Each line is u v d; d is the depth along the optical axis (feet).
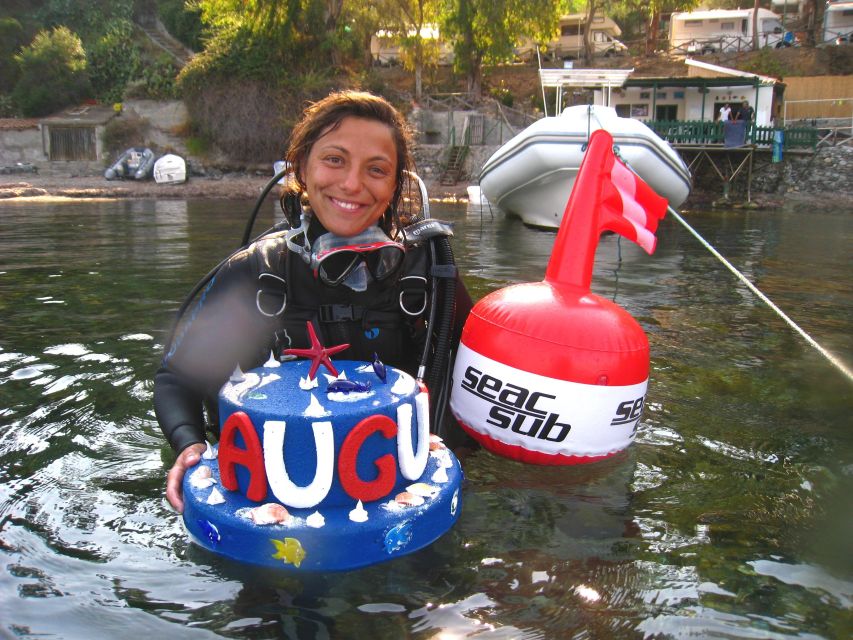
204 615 5.08
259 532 5.58
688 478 7.54
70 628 4.91
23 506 6.70
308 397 6.00
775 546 6.15
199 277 19.67
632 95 78.64
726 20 132.05
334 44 89.30
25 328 13.75
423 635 4.88
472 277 20.61
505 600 5.29
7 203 52.39
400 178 7.50
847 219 47.16
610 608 5.22
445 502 6.16
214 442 8.15
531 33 86.69
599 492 7.15
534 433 7.54
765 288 19.58
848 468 7.82
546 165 38.70
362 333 7.47
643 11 134.62
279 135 84.23
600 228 8.57
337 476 5.76
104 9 115.55
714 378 11.07
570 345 7.44
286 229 8.04
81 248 26.53
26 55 94.79
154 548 5.97
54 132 86.79
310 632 4.90
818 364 11.90
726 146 63.57
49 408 9.37
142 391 10.07
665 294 18.57
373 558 5.68
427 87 102.73
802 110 89.20
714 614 5.16
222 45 87.15
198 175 84.79
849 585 5.56
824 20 124.57
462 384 8.09
